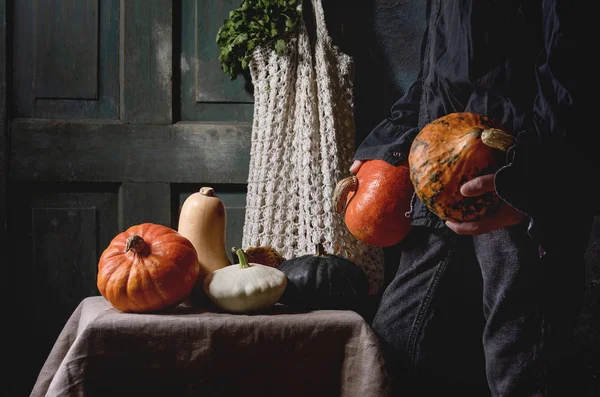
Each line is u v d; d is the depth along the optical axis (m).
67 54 2.30
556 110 1.17
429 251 1.66
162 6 2.31
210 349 1.43
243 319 1.45
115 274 1.50
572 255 1.31
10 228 2.24
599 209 1.24
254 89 2.27
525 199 1.14
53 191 2.28
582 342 1.92
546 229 1.17
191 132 2.31
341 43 2.35
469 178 1.16
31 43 2.29
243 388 1.46
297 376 1.47
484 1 1.33
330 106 2.16
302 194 2.14
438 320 1.66
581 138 1.18
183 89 2.34
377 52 2.35
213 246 1.73
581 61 1.17
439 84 1.51
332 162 2.13
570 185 1.18
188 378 1.44
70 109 2.31
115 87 2.33
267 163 2.16
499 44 1.33
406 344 1.66
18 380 2.21
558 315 1.35
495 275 1.41
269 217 2.14
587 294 1.94
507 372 1.37
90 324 1.39
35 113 2.29
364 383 1.43
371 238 1.65
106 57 2.32
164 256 1.53
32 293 2.25
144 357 1.42
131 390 1.42
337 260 1.82
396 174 1.63
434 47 1.52
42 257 2.26
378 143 1.73
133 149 2.29
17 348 2.22
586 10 1.18
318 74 2.18
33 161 2.26
